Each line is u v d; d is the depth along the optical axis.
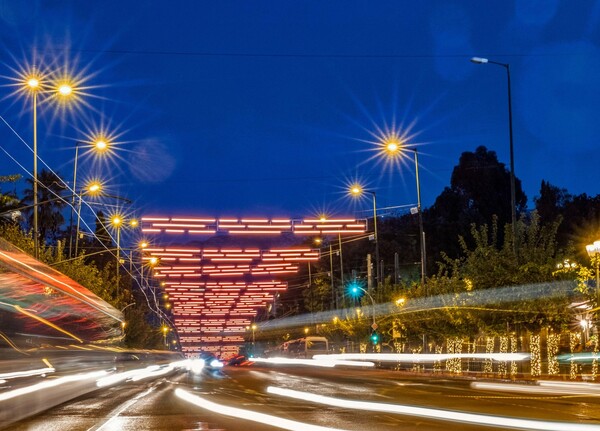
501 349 45.94
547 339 42.16
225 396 28.53
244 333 187.38
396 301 62.19
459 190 95.50
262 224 36.44
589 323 43.28
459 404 22.98
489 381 36.97
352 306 87.25
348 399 25.62
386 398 25.89
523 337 46.09
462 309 45.81
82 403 25.55
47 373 19.84
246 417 20.05
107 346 30.52
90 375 26.19
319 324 100.00
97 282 56.78
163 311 127.44
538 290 41.22
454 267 50.62
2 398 15.86
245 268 59.88
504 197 93.94
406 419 18.95
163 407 23.62
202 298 95.12
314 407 22.89
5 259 15.81
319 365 80.00
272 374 52.25
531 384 33.19
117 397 28.67
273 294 109.62
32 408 18.38
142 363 48.56
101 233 87.19
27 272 17.58
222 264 59.00
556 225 42.78
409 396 26.92
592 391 27.97
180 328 181.00
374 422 18.23
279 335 134.12
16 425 18.23
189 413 21.45
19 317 16.97
